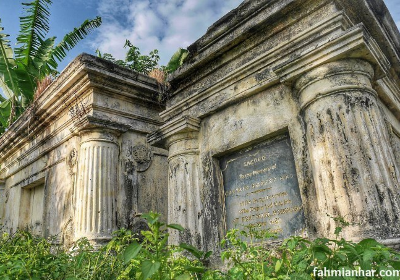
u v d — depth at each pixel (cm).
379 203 274
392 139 434
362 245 176
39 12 962
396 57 461
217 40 466
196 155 459
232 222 401
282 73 357
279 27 402
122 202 645
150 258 180
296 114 365
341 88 315
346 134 302
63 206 674
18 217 905
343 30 344
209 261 391
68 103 724
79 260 264
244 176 405
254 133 398
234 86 434
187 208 433
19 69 961
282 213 357
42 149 828
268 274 198
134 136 712
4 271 228
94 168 621
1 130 1241
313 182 331
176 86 531
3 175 1094
